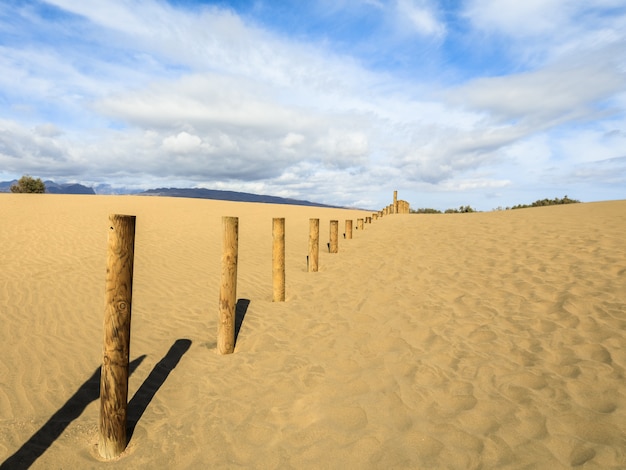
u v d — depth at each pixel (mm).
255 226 17906
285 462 2750
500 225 12805
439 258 9000
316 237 8969
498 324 4914
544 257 7801
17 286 7633
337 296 6809
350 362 4250
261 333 5297
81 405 3586
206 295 7363
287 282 8094
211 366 4375
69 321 5859
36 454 2869
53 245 11883
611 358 3777
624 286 5617
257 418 3309
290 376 4023
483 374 3750
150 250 11867
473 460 2629
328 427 3113
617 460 2504
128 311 2932
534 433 2842
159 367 4371
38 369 4254
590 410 3043
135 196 30703
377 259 9703
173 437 3100
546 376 3598
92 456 2889
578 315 4859
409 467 2609
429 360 4137
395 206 32969
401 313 5641
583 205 15703
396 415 3209
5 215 17250
